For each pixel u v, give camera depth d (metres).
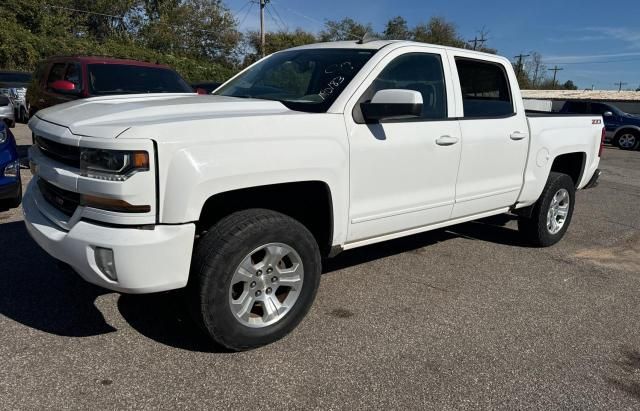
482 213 4.76
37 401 2.61
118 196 2.61
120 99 3.60
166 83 8.40
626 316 4.02
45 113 3.45
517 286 4.52
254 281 3.09
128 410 2.58
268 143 2.97
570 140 5.45
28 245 4.79
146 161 2.61
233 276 2.94
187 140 2.70
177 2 47.50
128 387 2.76
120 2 44.50
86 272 2.76
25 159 9.37
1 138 5.72
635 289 4.61
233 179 2.84
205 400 2.69
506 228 6.39
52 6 38.22
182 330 3.38
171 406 2.63
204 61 41.38
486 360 3.24
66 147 2.90
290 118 3.14
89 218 2.76
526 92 47.09
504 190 4.81
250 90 4.06
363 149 3.49
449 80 4.23
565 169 6.02
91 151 2.68
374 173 3.60
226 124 2.86
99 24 44.69
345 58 3.87
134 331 3.34
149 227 2.69
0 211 5.89
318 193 3.42
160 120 2.78
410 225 4.04
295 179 3.12
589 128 5.80
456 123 4.20
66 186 2.83
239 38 47.50
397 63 3.84
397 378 2.99
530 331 3.68
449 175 4.19
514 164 4.85
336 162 3.32
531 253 5.46
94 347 3.13
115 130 2.64
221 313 2.94
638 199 9.21
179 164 2.67
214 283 2.87
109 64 8.12
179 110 3.07
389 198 3.77
